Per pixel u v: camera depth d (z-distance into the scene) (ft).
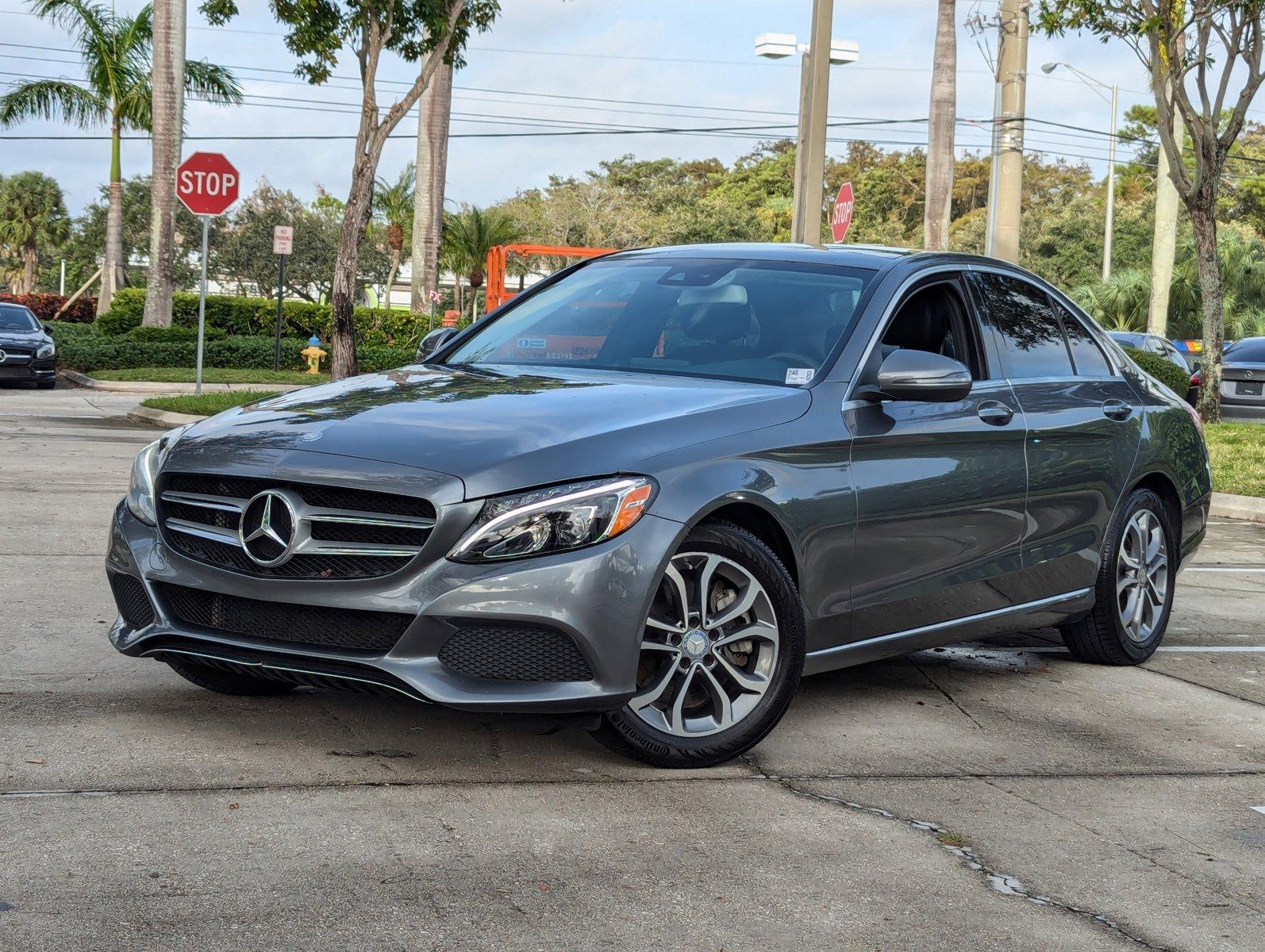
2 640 17.33
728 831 11.69
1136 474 18.95
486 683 12.07
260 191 216.74
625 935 9.53
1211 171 53.67
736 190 261.85
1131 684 18.26
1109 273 158.30
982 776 13.74
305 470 12.37
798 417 14.12
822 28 53.88
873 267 16.44
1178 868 11.46
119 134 110.11
